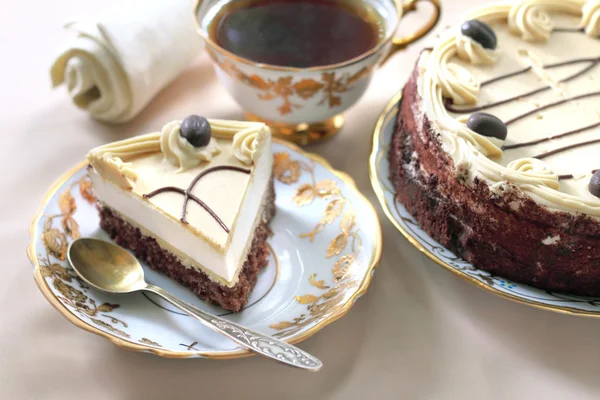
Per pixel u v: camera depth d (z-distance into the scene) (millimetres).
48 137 538
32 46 604
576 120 475
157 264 473
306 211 497
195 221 441
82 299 436
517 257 443
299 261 474
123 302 444
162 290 446
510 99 487
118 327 426
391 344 439
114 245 467
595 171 440
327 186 503
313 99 508
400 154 491
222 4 539
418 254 483
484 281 444
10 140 534
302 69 486
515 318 455
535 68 508
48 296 426
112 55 522
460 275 445
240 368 426
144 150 476
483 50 506
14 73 582
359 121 559
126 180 455
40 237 459
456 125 453
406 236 462
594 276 438
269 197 495
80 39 528
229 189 457
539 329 450
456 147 448
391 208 478
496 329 448
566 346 443
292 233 488
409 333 444
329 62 511
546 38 526
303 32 530
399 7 517
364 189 518
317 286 458
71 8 640
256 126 483
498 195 433
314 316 434
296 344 435
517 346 441
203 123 471
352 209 487
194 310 432
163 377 421
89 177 475
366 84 524
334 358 432
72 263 449
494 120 453
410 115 490
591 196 432
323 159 513
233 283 446
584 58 517
